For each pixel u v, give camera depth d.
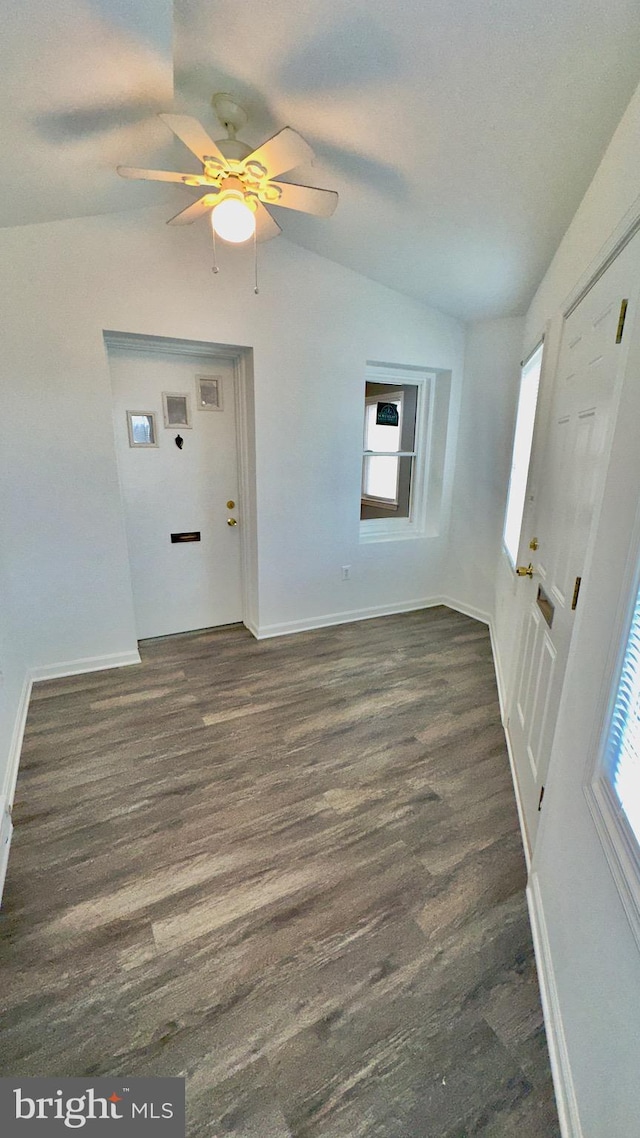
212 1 1.33
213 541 3.63
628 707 0.98
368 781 2.13
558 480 1.82
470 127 1.67
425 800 2.03
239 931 1.48
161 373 3.18
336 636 3.69
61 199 2.24
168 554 3.50
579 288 1.65
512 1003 1.29
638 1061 0.79
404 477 4.32
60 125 1.69
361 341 3.42
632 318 1.10
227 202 1.71
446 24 1.31
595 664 1.16
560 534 1.71
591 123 1.46
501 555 3.52
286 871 1.69
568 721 1.35
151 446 3.25
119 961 1.39
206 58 1.58
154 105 1.73
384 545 4.00
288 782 2.12
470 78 1.47
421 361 3.68
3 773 1.90
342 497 3.69
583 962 1.07
